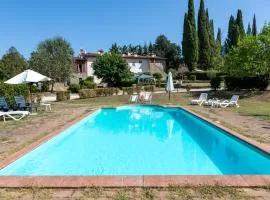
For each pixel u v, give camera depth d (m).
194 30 68.81
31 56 58.25
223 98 31.72
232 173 8.72
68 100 32.84
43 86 50.50
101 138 14.33
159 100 32.25
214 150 11.73
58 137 12.60
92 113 20.72
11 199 5.61
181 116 21.88
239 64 33.38
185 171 8.89
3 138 11.66
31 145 10.23
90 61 69.31
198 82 60.03
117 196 5.62
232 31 76.06
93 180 6.38
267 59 31.25
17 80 22.83
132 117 21.59
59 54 58.03
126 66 52.09
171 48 95.44
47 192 5.90
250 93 32.53
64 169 9.16
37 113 20.41
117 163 9.82
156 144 12.88
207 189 5.88
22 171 8.86
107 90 36.62
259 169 9.10
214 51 77.44
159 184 6.12
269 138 11.15
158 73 66.88
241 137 11.27
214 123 14.91
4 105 18.64
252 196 5.59
